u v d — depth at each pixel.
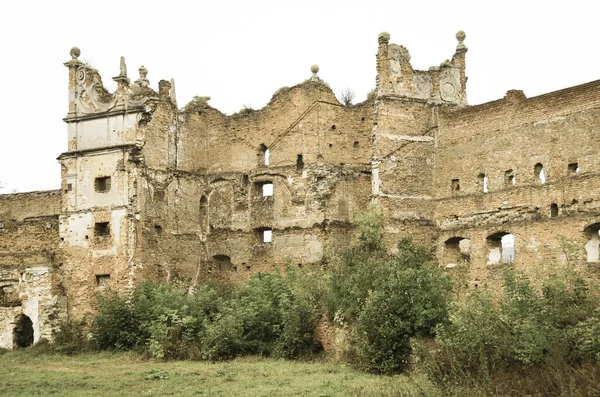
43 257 42.12
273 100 45.56
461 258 40.72
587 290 27.94
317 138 44.03
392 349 28.41
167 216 43.47
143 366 32.44
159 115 43.69
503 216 37.88
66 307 41.31
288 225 44.00
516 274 32.81
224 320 33.97
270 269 44.25
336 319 31.78
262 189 45.97
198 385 27.09
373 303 29.23
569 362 23.08
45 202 48.44
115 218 41.09
